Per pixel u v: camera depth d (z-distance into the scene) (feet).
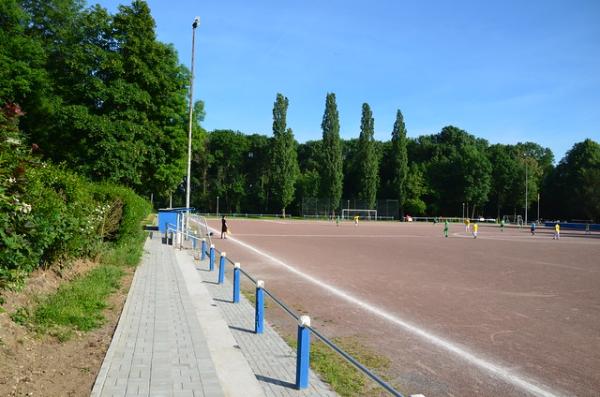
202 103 130.93
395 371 20.90
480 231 179.93
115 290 35.01
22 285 22.76
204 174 318.24
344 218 290.56
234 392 17.54
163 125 102.53
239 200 322.55
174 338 23.52
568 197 273.13
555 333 27.91
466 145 318.45
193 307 31.14
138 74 87.97
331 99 288.71
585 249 95.04
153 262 53.11
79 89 82.48
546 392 18.81
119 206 52.44
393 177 313.73
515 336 26.99
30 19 89.76
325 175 290.35
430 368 21.36
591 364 22.31
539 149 359.66
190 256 61.82
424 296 38.81
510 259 71.92
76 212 34.91
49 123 83.51
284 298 36.81
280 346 23.77
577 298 39.58
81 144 83.10
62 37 96.07
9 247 20.80
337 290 40.65
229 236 109.91
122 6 89.30
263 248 80.18
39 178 28.96
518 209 320.09
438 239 119.65
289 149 287.28
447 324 29.48
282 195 286.05
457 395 18.39
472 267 60.08
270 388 18.33
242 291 39.04
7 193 20.76
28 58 82.64
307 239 105.70
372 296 38.27
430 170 319.06
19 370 17.34
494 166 310.24
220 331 25.82
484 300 37.78
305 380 18.40
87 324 24.21
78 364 18.88
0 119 21.83
